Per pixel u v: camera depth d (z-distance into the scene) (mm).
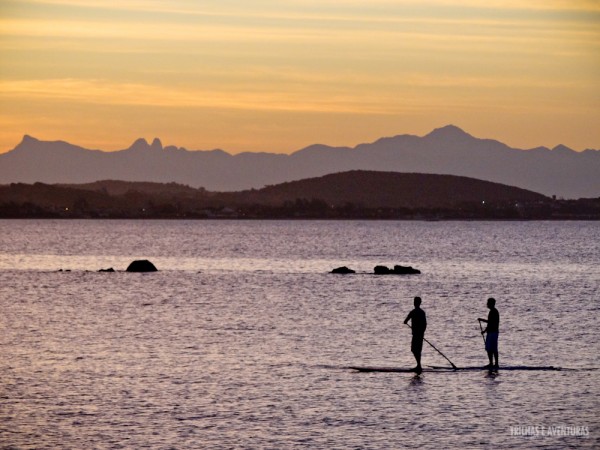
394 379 106750
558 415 88812
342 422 86312
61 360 119875
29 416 88188
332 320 171375
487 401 94875
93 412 89750
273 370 112812
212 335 147625
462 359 123125
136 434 82000
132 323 165000
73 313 182875
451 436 81625
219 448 77812
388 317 177500
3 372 110500
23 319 171125
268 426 84812
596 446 78562
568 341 140875
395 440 80375
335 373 110688
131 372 110688
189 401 94750
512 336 147125
